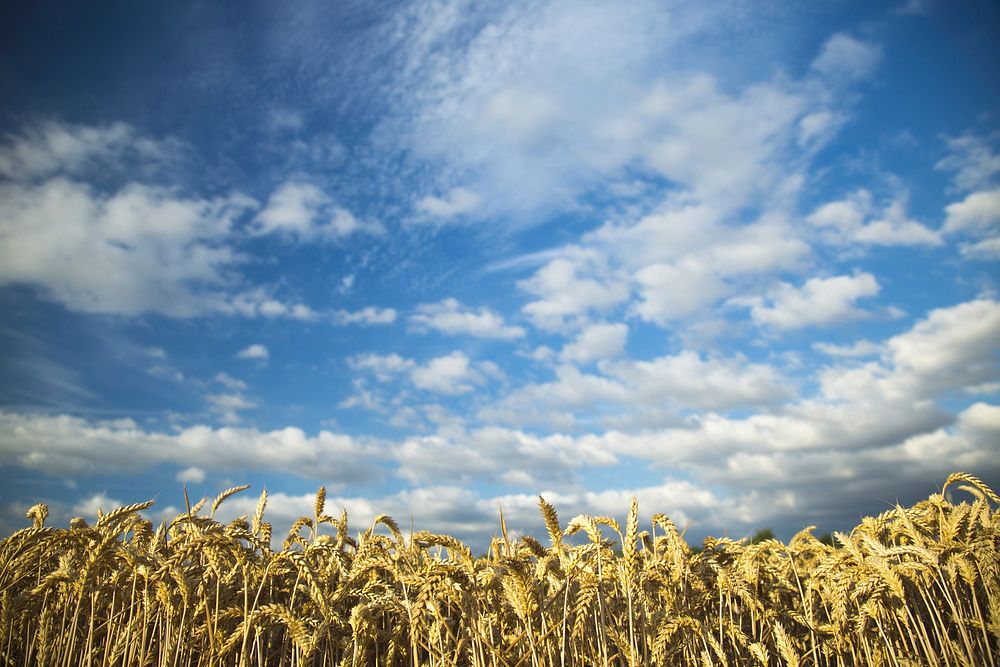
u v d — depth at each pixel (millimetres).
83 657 5406
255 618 4895
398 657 5410
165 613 5277
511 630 4980
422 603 4793
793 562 6461
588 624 4973
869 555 5328
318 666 5449
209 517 5918
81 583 5195
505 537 5012
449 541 4816
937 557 5094
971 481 5637
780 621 6090
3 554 5391
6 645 5430
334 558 5754
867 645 5371
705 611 5957
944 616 5453
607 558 5004
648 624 4902
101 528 5578
